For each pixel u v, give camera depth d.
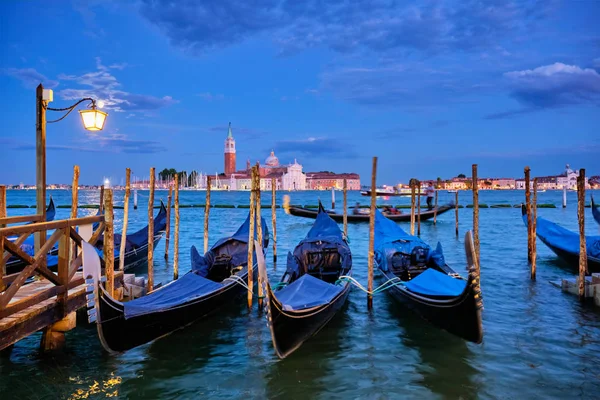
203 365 7.50
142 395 6.52
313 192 163.50
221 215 45.75
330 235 14.47
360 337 8.70
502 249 19.91
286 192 161.38
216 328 9.22
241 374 7.19
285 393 6.59
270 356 7.86
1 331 5.93
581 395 6.39
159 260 17.62
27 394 6.49
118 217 43.41
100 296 6.70
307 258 12.71
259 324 9.47
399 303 10.74
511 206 57.47
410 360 7.64
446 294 8.32
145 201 84.38
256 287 12.65
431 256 12.20
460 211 50.25
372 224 10.55
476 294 7.31
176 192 13.73
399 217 32.81
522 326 9.09
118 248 14.37
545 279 13.37
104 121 9.16
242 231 16.56
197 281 9.66
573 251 13.88
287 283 10.66
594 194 134.75
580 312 9.97
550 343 8.20
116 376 7.08
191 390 6.68
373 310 10.43
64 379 6.96
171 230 30.61
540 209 51.88
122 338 7.13
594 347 8.00
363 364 7.51
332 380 6.96
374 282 13.80
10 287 6.23
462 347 8.11
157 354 7.92
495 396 6.40
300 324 7.74
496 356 7.68
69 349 8.02
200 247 21.55
